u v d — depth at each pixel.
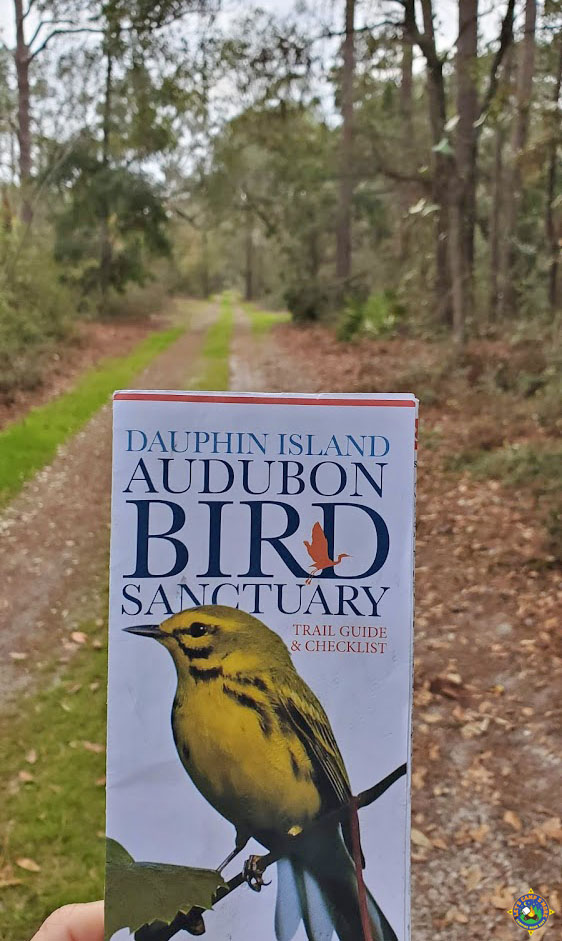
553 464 8.50
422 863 4.29
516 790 4.75
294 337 22.23
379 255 24.86
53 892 4.12
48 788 4.84
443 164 13.57
